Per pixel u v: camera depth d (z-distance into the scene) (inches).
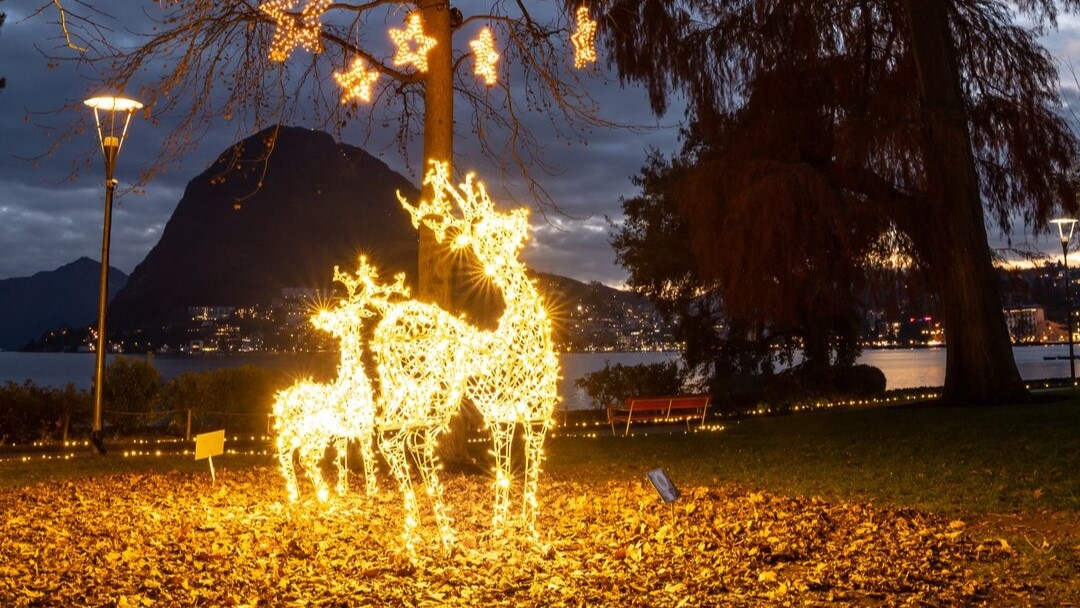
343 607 252.5
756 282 831.7
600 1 700.7
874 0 863.7
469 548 321.7
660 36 865.5
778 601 255.6
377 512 390.6
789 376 1096.8
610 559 302.2
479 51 502.9
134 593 263.1
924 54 807.1
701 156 964.6
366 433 407.8
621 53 864.9
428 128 539.5
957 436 593.0
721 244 847.1
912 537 322.3
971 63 855.1
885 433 639.1
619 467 547.2
